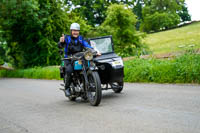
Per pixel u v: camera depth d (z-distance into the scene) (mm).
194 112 4648
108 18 21672
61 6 24953
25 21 23703
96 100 5824
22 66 25203
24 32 23859
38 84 12758
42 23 22234
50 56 23625
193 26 54688
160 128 3859
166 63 10172
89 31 23969
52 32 24000
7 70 22969
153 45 39188
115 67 6805
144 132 3744
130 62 12398
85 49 6535
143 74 10008
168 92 6969
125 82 10352
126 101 6215
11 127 4656
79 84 6461
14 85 13234
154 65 10461
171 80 8969
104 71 6875
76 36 6594
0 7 22406
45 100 7453
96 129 4086
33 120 5039
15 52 26141
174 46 33750
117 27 21250
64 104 6574
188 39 39750
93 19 36750
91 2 36406
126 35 20984
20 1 22094
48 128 4383
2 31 23594
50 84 12281
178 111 4797
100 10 36625
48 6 22984
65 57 6688
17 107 6574
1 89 11578
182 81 8672
